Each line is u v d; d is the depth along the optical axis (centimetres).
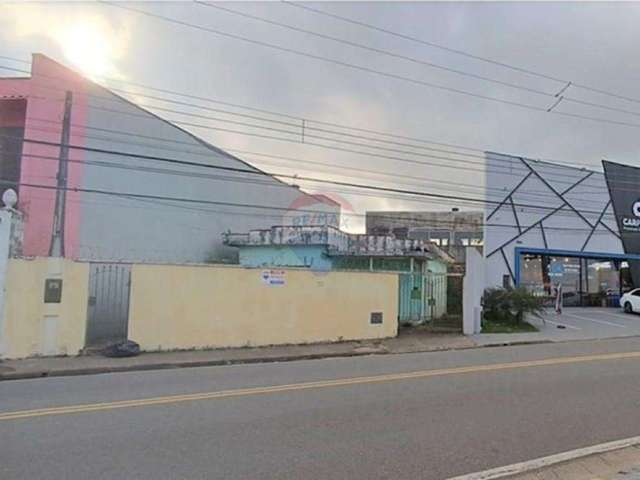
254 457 541
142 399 797
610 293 3303
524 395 841
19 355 1177
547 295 3111
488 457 555
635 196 3375
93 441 586
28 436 602
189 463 522
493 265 2991
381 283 1677
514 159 3072
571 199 3188
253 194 3047
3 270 1169
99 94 2325
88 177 2275
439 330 1883
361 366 1142
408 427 654
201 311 1386
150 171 2519
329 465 523
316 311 1550
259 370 1095
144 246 2480
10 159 2195
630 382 964
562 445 599
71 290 1235
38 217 2144
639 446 602
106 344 1291
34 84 2159
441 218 5278
